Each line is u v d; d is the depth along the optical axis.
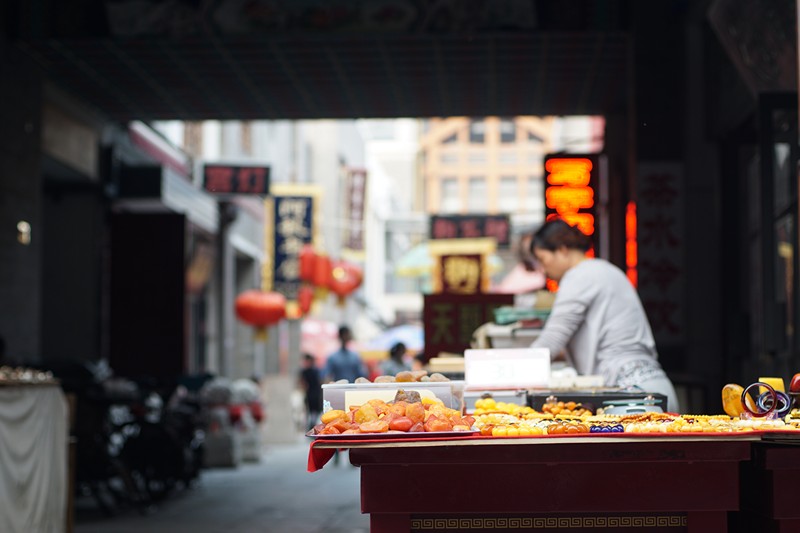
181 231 15.25
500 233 23.58
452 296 11.38
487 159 85.75
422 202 85.62
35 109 12.68
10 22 11.95
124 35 11.87
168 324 15.12
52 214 15.41
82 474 9.95
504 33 11.70
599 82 13.70
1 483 6.17
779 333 8.10
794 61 8.13
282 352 29.56
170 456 11.05
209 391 15.45
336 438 3.15
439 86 13.95
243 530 8.83
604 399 4.32
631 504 3.21
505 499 3.23
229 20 11.75
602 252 13.77
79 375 10.45
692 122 11.52
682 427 3.25
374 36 11.82
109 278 15.27
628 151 13.05
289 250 24.69
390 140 93.69
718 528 3.22
